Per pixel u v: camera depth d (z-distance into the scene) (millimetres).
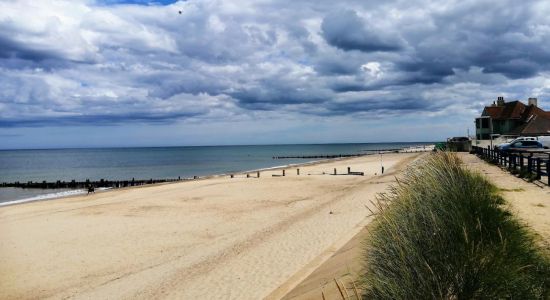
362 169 49000
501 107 78312
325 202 22469
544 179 16344
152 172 78500
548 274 4586
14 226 19500
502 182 15977
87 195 34031
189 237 15969
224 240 15016
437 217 5223
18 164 121312
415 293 4215
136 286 10797
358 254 8125
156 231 17281
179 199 26750
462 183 7828
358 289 5742
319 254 10953
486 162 31016
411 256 4535
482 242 4664
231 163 105250
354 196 23188
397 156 79562
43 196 42188
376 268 5078
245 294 9273
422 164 9664
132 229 17859
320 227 15094
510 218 6656
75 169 93812
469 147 56312
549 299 4215
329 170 49562
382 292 4516
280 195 27172
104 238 16391
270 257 11922
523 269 4496
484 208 6176
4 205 31000
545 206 9938
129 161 129500
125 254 14000
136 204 25188
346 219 16016
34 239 16594
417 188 6992
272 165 89062
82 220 20453
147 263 12844
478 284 4098
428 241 4742
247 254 12594
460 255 4348
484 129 76688
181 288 10258
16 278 11922
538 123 67625
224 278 10586
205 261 12391
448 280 4191
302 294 7801
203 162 114312
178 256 13352
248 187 32562
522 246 5055
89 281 11508
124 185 52469
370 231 6449
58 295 10570
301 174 45062
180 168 88188
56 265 13055
